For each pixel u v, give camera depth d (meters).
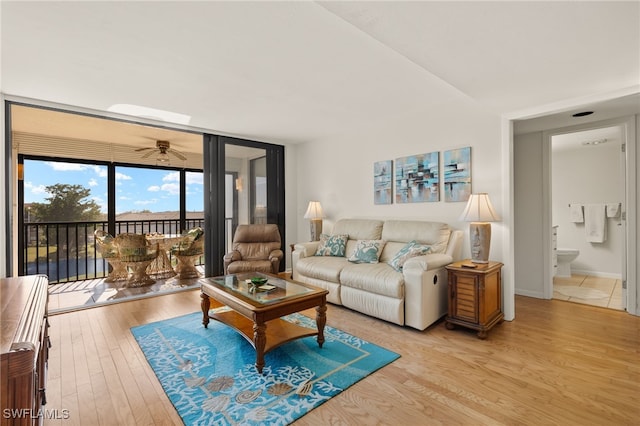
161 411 1.69
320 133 4.86
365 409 1.70
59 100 3.23
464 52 1.94
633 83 2.42
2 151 3.01
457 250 3.29
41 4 1.68
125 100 3.25
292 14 1.81
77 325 2.96
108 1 1.67
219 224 4.68
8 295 1.66
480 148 3.29
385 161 4.16
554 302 3.63
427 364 2.18
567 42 1.82
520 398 1.79
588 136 4.36
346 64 2.48
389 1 1.45
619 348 2.41
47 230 4.86
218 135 4.71
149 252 4.58
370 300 3.05
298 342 2.56
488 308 2.70
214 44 2.14
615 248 4.89
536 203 3.84
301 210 5.63
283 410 1.69
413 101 3.43
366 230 4.00
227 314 2.81
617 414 1.64
